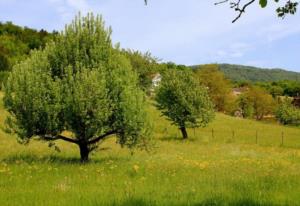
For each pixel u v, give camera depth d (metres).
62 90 22.20
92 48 23.81
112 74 22.84
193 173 16.06
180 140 47.28
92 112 21.81
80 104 21.33
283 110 122.94
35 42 144.50
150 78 94.25
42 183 13.34
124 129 23.42
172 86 51.47
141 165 19.38
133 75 24.31
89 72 22.22
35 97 22.03
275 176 14.69
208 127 66.69
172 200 9.63
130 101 22.95
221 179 13.97
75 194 10.72
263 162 22.02
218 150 35.09
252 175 15.18
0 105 53.88
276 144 49.31
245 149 38.81
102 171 16.48
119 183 13.08
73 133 23.47
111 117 23.16
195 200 9.62
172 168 17.80
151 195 10.39
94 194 10.61
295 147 47.19
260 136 58.78
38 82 22.30
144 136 24.17
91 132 22.25
